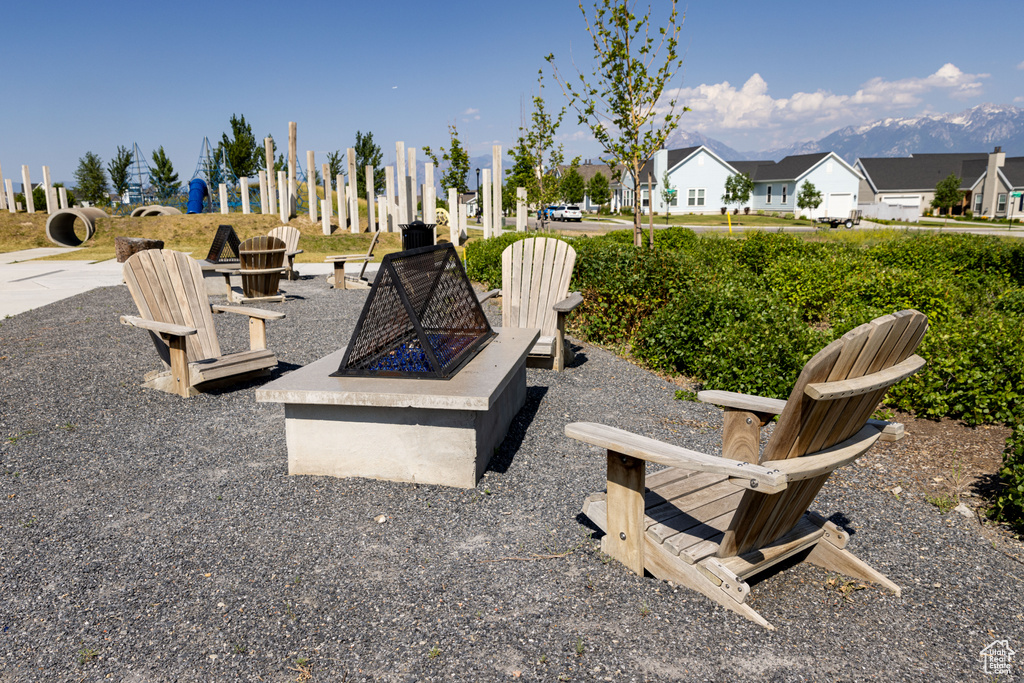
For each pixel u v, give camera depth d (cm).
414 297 356
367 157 4191
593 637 212
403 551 266
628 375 547
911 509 312
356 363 351
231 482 330
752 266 1192
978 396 434
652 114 1131
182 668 201
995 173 4378
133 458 364
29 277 1298
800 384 172
